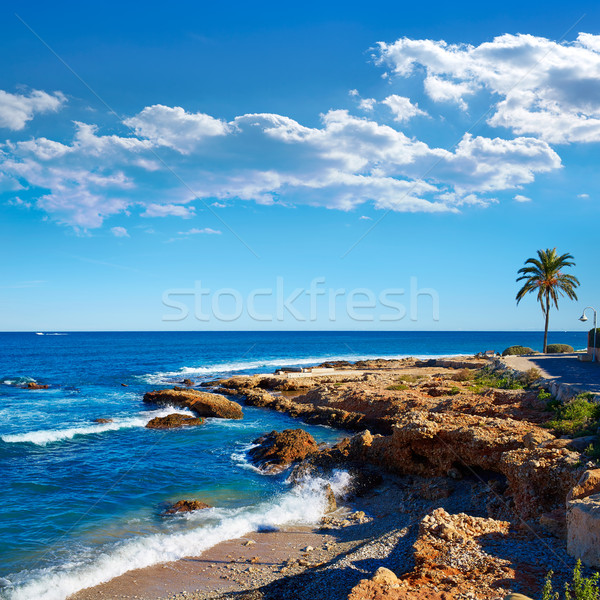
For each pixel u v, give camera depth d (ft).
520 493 55.16
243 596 45.14
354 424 130.93
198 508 71.20
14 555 56.49
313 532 63.98
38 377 271.28
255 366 345.51
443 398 124.16
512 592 33.63
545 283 209.26
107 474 88.79
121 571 52.90
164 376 276.82
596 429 65.62
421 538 44.93
